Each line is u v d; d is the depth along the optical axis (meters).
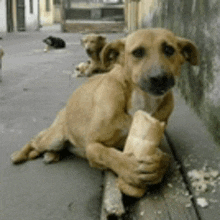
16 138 1.15
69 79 2.12
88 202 0.75
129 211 0.70
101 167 0.76
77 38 5.16
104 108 0.74
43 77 2.19
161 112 0.79
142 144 0.69
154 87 0.67
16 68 2.53
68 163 0.93
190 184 0.75
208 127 1.02
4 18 6.34
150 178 0.68
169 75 0.68
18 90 1.83
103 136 0.75
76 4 11.45
